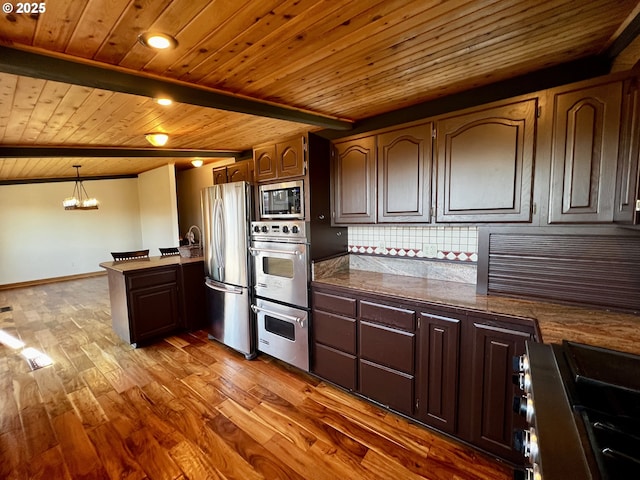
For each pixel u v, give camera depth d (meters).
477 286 2.13
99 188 7.67
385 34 1.47
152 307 3.59
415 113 2.59
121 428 2.20
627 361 1.13
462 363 1.92
